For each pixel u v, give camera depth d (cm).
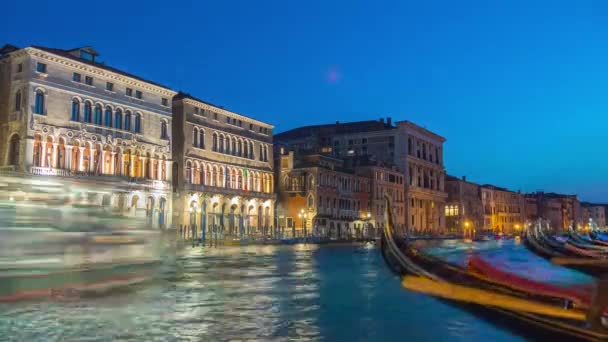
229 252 4066
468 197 11925
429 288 1572
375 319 1241
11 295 1480
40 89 4328
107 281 1788
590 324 961
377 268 2595
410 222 9450
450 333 1098
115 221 1972
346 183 7681
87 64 4653
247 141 6538
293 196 7050
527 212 15088
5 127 4362
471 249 5431
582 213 19262
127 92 5056
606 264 2689
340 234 7419
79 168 4559
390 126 9869
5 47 4481
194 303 1427
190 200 5594
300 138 9894
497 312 1273
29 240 1559
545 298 1138
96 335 1045
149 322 1169
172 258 3266
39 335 1038
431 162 10669
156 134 5309
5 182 1559
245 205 6316
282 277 2120
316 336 1068
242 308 1362
